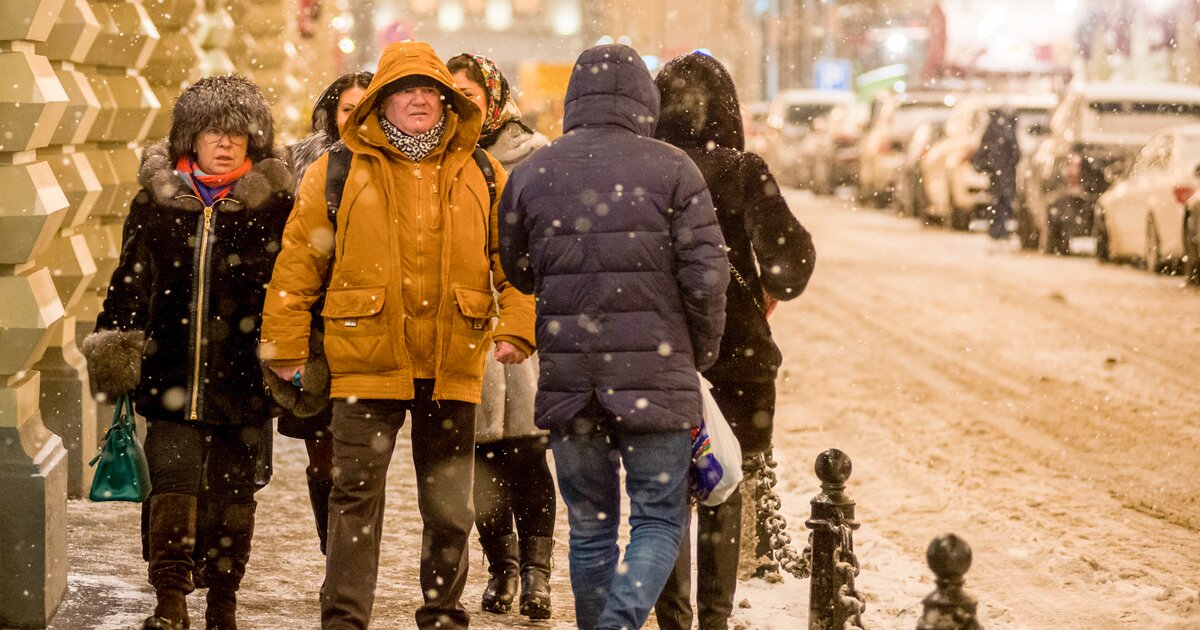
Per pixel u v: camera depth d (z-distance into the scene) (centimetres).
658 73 1852
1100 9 12444
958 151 8556
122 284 1741
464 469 1733
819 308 5572
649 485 1612
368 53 16575
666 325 1598
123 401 1761
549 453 3216
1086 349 4569
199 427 1752
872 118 11331
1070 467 3058
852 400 3841
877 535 2498
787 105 13700
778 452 3225
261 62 5681
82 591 1955
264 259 1750
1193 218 5922
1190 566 2334
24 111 1795
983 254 7519
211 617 1788
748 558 2161
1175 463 3094
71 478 2519
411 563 2247
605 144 1620
